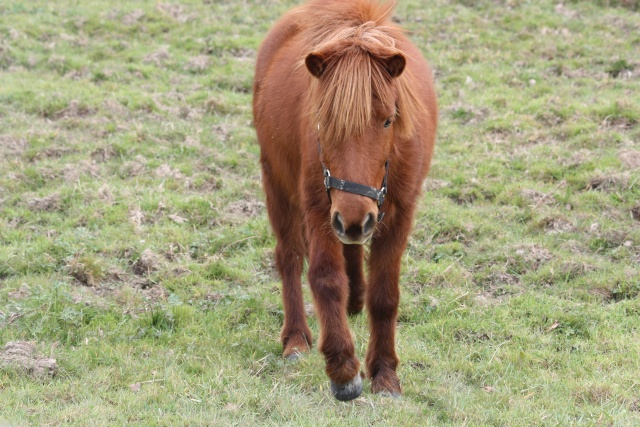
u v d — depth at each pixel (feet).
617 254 33.27
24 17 62.03
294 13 28.30
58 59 54.24
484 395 23.77
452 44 58.03
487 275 32.22
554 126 45.65
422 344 27.17
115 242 33.76
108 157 42.09
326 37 22.21
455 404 23.08
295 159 24.34
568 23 60.39
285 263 27.76
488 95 49.70
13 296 29.35
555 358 26.09
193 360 25.84
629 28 59.41
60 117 46.85
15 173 39.37
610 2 64.08
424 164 24.06
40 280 30.63
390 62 19.66
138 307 29.27
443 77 53.11
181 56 56.24
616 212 36.45
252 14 64.18
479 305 29.91
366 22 21.35
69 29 60.75
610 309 29.32
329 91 19.30
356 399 23.07
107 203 36.96
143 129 44.78
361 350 26.84
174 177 40.04
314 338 28.04
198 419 21.91
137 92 49.80
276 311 29.68
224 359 25.98
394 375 23.86
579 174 39.58
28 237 34.30
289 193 26.43
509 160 42.14
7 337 26.61
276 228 27.89
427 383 24.47
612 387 23.81
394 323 23.81
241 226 36.01
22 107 47.19
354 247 28.48
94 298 29.43
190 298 30.37
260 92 28.04
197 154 42.93
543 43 57.21
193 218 36.55
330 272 21.90
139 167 40.70
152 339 27.22
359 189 19.33
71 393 23.40
